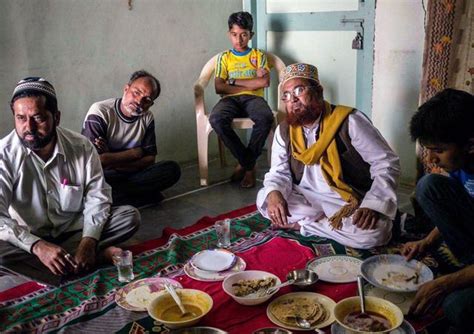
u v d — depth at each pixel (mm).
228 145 3732
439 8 3037
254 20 4602
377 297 2020
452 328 1843
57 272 2297
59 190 2518
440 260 2363
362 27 3781
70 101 3803
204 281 2244
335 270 2268
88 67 3832
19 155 2391
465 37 2984
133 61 4059
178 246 2666
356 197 2615
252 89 3955
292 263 2414
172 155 4473
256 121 3729
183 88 4410
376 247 2539
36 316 2096
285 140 2736
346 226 2562
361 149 2576
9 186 2385
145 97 3205
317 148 2600
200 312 1938
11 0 3398
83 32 3752
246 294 2068
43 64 3619
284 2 4340
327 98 4230
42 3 3527
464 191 1959
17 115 2271
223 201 3576
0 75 3441
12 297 2258
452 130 1694
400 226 2662
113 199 3299
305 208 2717
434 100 1755
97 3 3771
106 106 3271
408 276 2123
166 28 4180
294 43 4367
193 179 4094
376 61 3746
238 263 2404
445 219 2029
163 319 1902
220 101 3916
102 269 2451
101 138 3203
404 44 3553
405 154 3750
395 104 3711
